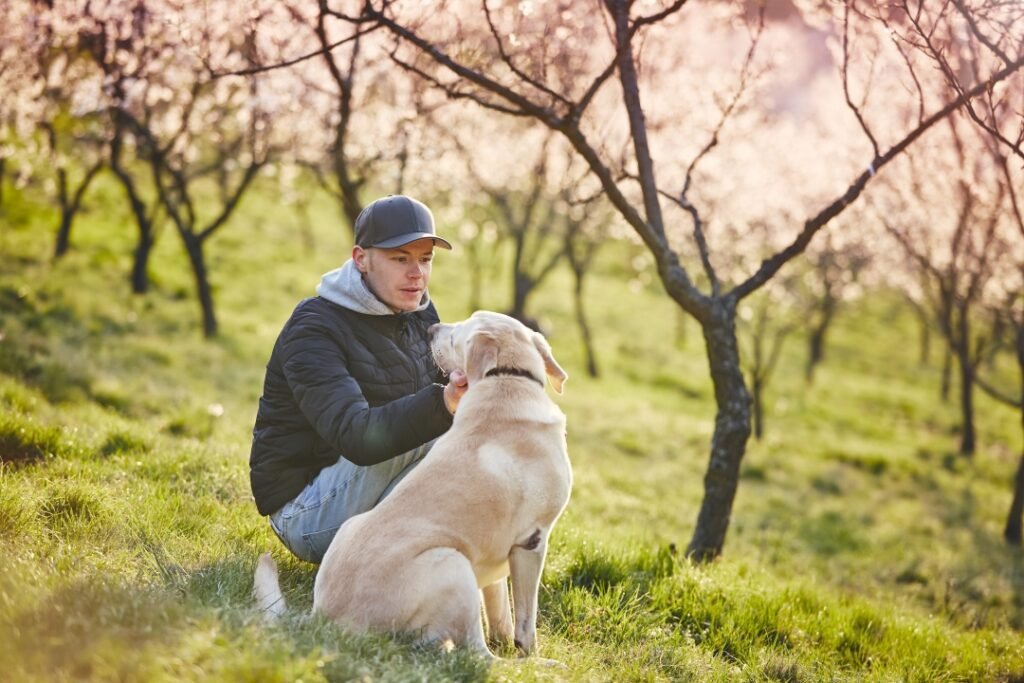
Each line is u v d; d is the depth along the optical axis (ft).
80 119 52.60
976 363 68.64
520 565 12.09
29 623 8.80
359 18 18.52
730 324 21.79
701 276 72.79
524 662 11.34
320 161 52.80
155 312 58.80
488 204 81.30
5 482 14.17
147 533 13.76
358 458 11.94
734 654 15.83
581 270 77.41
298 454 13.57
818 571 31.83
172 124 53.67
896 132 40.01
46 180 71.67
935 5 19.11
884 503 50.11
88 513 14.19
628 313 105.50
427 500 11.37
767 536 37.17
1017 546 41.70
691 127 49.14
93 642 8.41
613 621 15.07
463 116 53.72
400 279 13.37
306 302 13.32
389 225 13.12
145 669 8.02
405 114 37.04
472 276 100.99
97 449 19.38
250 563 13.12
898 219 47.88
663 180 55.88
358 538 11.34
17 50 33.37
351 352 13.07
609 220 70.79
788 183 62.64
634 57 22.88
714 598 17.35
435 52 18.98
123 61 31.53
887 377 103.30
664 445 54.70
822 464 58.29
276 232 105.60
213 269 81.05
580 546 17.98
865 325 129.39
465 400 12.36
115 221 84.38
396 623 10.85
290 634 9.77
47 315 47.62
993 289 47.85
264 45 25.55
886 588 30.96
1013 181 30.22
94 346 43.11
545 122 20.35
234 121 53.31
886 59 26.48
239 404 38.42
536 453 12.07
